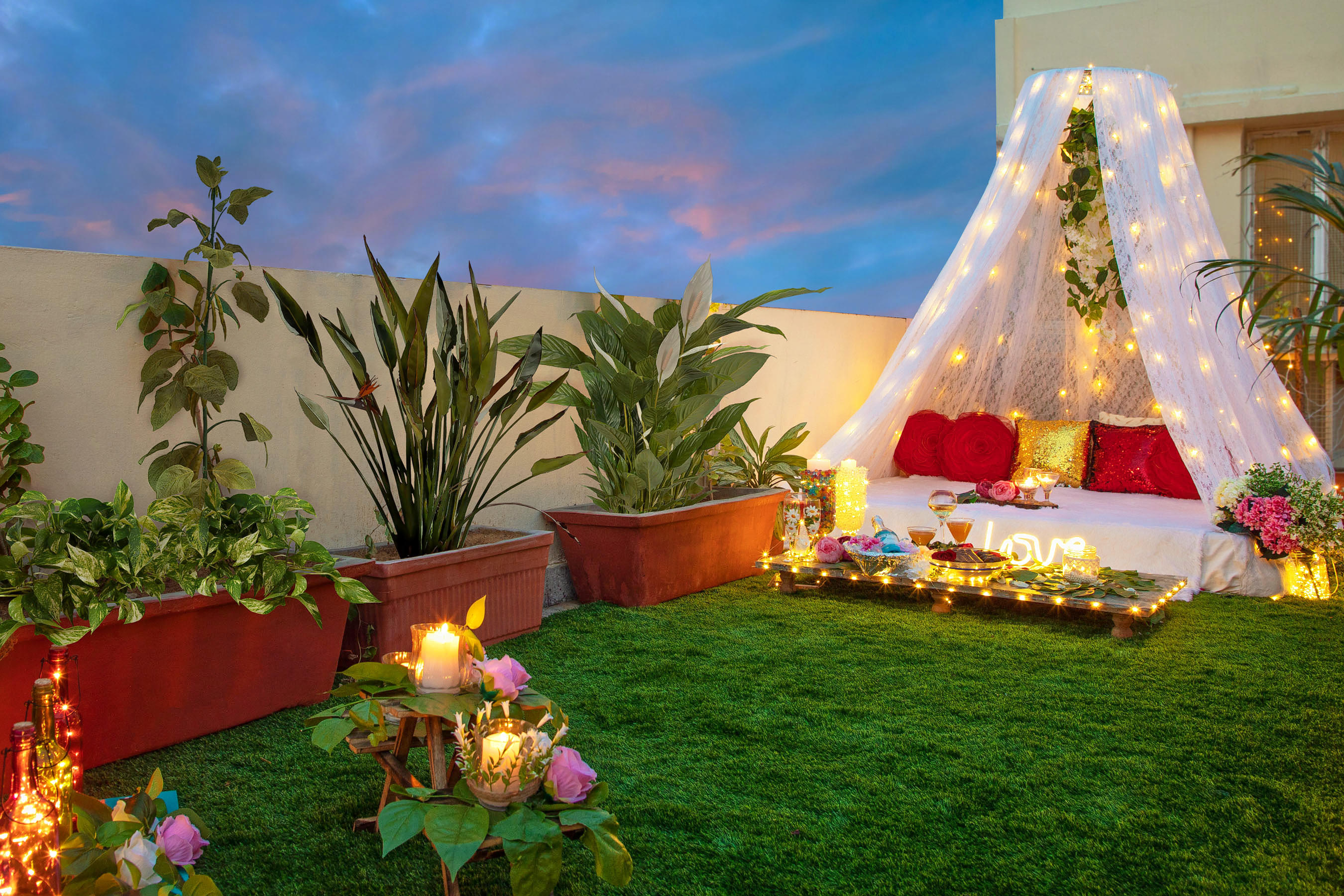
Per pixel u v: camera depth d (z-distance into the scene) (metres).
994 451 6.09
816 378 6.64
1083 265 6.04
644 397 4.43
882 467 6.32
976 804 2.28
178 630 2.62
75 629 2.33
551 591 4.48
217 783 2.39
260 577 2.69
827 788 2.37
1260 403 4.83
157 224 2.97
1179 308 4.76
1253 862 2.00
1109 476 5.78
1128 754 2.58
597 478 4.59
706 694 3.09
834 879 1.93
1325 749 2.60
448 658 1.80
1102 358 6.30
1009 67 7.77
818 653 3.56
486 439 3.63
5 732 2.29
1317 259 7.14
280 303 3.10
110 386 3.01
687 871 1.96
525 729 1.69
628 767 2.50
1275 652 3.53
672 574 4.46
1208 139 7.33
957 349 6.29
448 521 3.52
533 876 1.50
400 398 3.38
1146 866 1.98
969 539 5.00
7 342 2.77
